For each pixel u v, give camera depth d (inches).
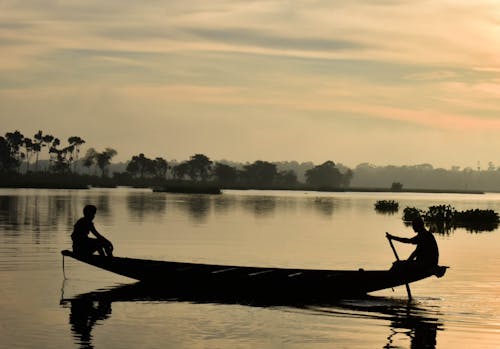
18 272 797.2
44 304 615.5
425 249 705.0
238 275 708.0
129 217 1891.0
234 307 622.8
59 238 1184.2
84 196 3619.6
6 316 563.2
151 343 485.7
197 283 715.4
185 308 612.7
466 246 1220.5
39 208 2207.2
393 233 1499.8
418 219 716.7
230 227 1592.0
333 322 563.2
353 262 958.4
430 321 569.0
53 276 772.0
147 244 1163.3
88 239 754.2
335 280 696.4
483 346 491.8
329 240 1294.3
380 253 1079.0
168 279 725.9
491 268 898.1
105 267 734.5
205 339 499.8
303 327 542.9
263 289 700.7
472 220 2062.0
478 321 569.9
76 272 802.8
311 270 727.1
